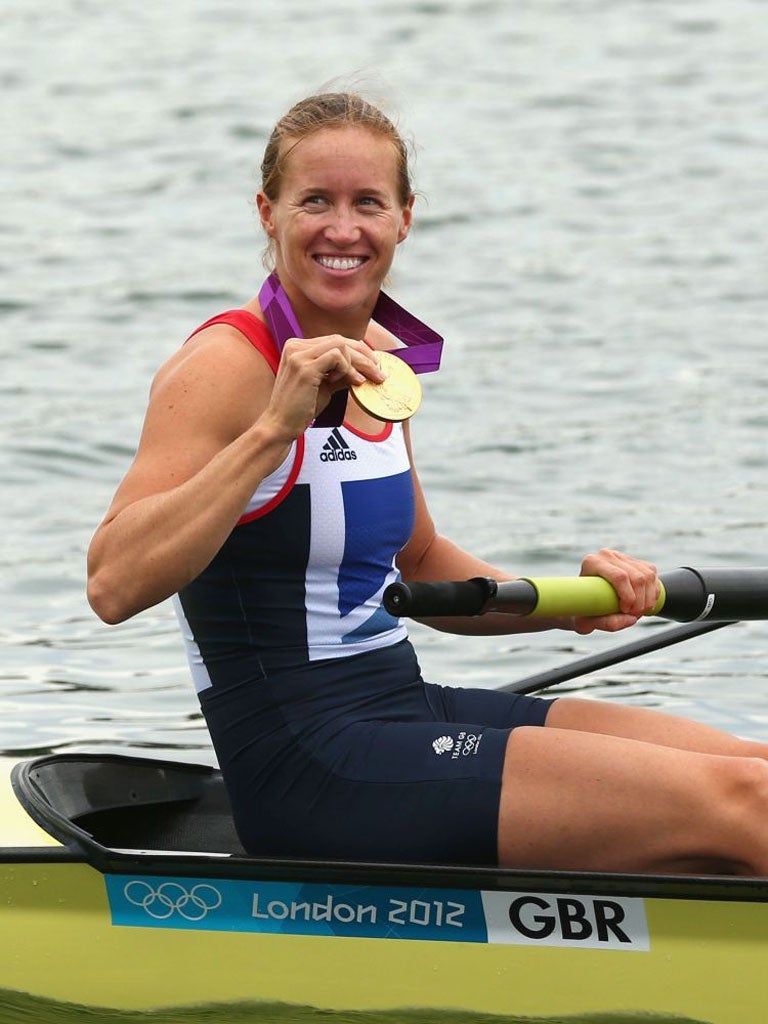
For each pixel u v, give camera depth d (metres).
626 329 36.75
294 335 11.77
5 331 36.78
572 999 11.70
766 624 21.86
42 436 29.34
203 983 11.89
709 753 12.59
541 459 28.23
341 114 12.04
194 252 43.59
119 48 71.38
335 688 12.01
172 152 54.66
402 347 13.63
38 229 46.06
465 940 11.71
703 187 50.22
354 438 11.98
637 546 23.89
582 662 15.27
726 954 11.60
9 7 80.38
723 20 75.81
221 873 11.77
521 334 36.44
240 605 11.91
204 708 12.31
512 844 11.66
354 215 12.02
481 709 12.85
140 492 11.36
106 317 37.91
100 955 11.93
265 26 75.38
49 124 58.62
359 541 11.96
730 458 28.25
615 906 11.58
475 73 66.38
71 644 20.95
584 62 68.12
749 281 40.56
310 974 11.82
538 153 54.41
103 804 13.65
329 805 11.87
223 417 11.53
